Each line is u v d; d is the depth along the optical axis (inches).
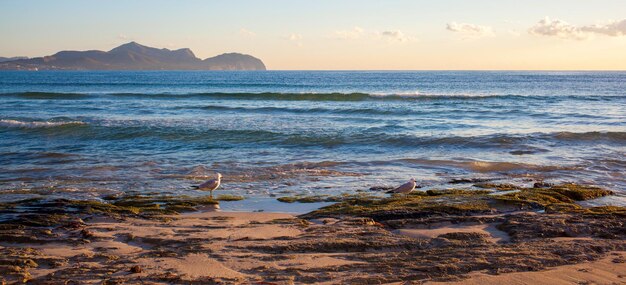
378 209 495.2
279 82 4515.3
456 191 580.1
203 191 604.7
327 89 3166.8
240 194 593.6
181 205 535.5
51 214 481.7
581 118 1359.5
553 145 920.9
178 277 312.2
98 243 398.9
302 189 616.1
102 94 2250.2
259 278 311.1
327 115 1435.8
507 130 1124.5
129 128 1080.2
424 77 6510.8
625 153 850.1
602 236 406.0
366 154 850.1
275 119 1328.7
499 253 355.3
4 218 471.8
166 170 721.6
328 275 314.5
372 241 386.6
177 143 945.5
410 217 474.6
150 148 901.8
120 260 350.9
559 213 471.5
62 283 305.1
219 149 889.5
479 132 1087.0
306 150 882.8
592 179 672.4
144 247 389.7
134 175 690.8
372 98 2037.4
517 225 428.8
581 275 309.7
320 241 385.1
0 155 824.3
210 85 3668.8
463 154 849.5
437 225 442.6
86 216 484.4
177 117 1387.8
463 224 443.5
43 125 1111.6
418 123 1242.0
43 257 356.8
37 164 761.6
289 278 309.7
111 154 845.2
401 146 917.8
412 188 570.3
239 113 1503.4
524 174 703.1
